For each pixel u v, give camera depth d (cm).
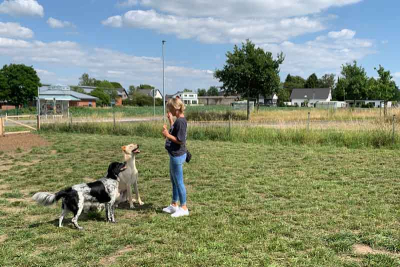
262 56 2975
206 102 12875
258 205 613
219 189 733
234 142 1562
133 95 10431
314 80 12512
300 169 925
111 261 400
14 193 711
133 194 707
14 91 6562
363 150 1255
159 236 471
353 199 638
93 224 531
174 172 558
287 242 441
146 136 1870
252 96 3159
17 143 1566
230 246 429
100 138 1767
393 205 599
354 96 4128
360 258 400
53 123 2281
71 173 912
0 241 466
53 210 610
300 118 3120
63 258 405
